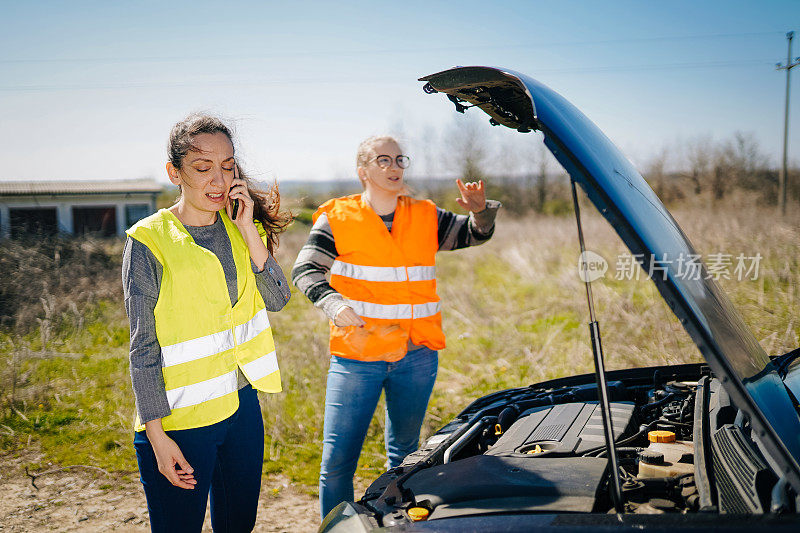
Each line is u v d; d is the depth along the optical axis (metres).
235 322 2.22
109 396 5.45
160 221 2.07
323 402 5.12
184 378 2.04
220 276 2.12
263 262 2.29
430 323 3.02
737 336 1.81
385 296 2.90
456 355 6.29
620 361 5.35
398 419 3.10
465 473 1.76
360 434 2.96
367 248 2.90
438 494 1.67
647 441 2.04
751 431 1.75
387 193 3.00
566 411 2.28
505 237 14.05
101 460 4.39
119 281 9.27
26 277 8.28
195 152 2.02
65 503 3.76
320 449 4.47
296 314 8.30
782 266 6.81
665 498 1.64
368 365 2.89
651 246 1.45
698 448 1.71
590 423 2.13
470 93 2.13
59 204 33.50
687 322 1.40
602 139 1.89
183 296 2.04
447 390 5.39
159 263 2.03
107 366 6.18
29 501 3.79
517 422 2.26
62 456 4.46
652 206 1.83
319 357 6.02
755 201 18.91
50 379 5.82
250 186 2.31
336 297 2.74
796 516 1.19
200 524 2.16
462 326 7.31
